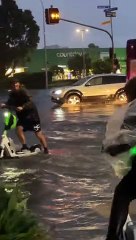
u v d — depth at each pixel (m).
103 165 10.75
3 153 12.03
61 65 116.69
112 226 4.86
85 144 14.30
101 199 7.97
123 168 4.84
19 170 10.42
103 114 24.25
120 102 31.28
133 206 7.25
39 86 78.75
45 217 6.90
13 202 3.95
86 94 31.19
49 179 9.52
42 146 13.14
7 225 3.74
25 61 96.00
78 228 6.43
